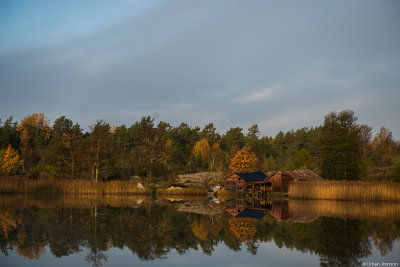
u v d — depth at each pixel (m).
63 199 48.75
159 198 57.81
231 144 146.38
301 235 21.94
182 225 26.00
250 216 32.09
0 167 80.50
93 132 68.62
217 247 18.42
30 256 15.75
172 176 92.19
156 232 22.64
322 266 14.56
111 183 63.06
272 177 73.12
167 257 16.09
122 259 15.55
